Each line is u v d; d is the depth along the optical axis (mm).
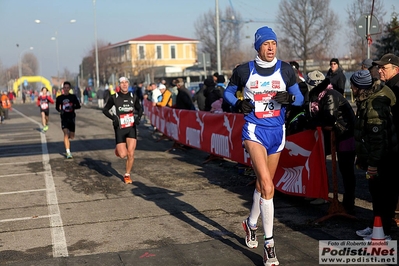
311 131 6020
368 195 6934
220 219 6078
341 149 5898
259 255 4785
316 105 5867
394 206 5035
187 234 5527
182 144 12812
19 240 5531
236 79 4648
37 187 8406
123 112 8367
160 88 14680
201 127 10500
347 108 5867
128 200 7258
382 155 4688
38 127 21891
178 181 8516
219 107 10773
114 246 5207
